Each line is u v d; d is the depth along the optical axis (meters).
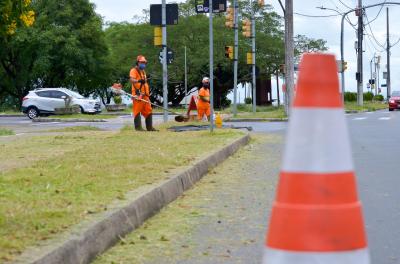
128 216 7.46
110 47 75.94
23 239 5.88
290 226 3.66
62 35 59.09
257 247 6.96
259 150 17.39
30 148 14.79
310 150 3.70
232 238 7.34
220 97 68.00
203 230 7.72
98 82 68.44
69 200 7.75
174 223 8.06
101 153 12.96
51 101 45.88
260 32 63.44
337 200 3.66
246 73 64.50
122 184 9.05
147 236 7.34
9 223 6.48
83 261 6.03
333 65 3.81
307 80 3.79
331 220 3.63
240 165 13.98
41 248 5.58
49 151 14.02
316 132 3.72
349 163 3.75
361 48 58.56
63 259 5.62
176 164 11.52
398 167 13.53
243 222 8.19
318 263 3.60
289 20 36.56
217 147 15.01
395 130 25.00
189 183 10.80
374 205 9.38
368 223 8.19
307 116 3.75
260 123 32.69
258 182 11.54
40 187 8.72
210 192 10.44
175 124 25.42
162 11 27.28
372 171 12.98
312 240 3.61
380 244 7.13
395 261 6.45
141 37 65.81
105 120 37.84
